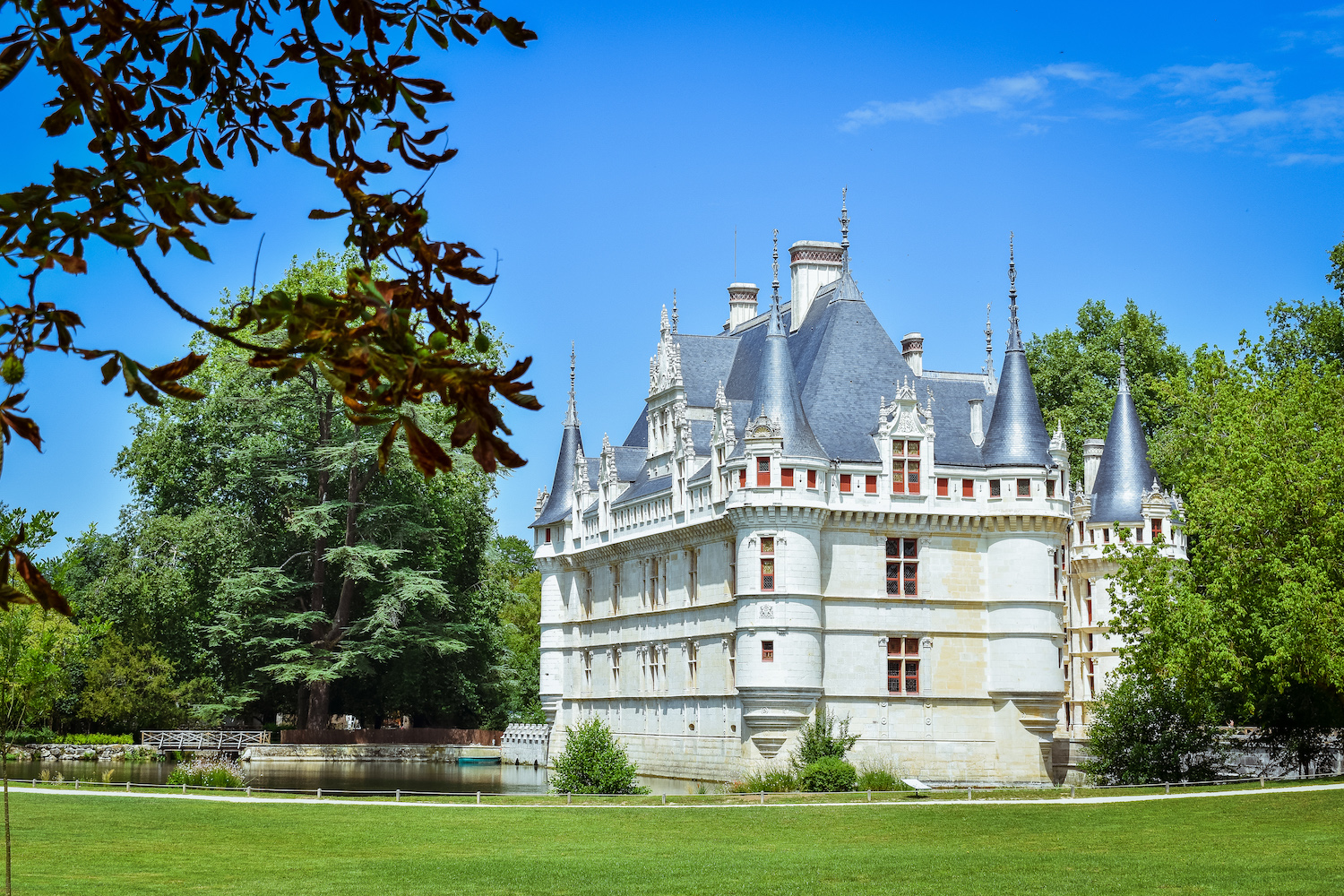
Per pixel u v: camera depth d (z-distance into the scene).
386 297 6.95
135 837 39.50
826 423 67.25
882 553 65.88
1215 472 54.25
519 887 30.89
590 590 83.44
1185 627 50.50
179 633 88.19
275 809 47.44
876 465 65.81
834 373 69.44
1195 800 45.78
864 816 45.31
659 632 73.62
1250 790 48.22
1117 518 83.12
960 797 50.41
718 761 66.81
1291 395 53.28
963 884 30.52
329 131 7.73
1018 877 31.47
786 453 63.53
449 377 6.54
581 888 30.70
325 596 93.81
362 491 89.62
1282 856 33.81
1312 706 55.94
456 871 33.69
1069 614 84.81
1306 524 50.59
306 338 6.55
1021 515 66.31
